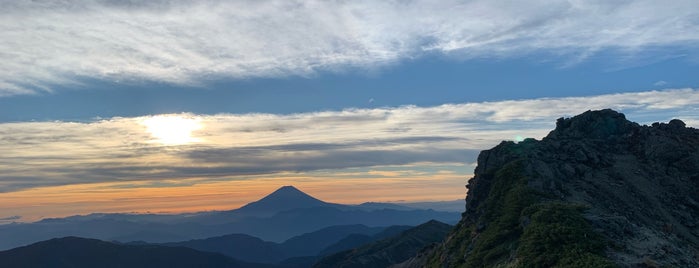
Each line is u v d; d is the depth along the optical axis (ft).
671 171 322.96
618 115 381.40
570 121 385.29
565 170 304.09
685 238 257.75
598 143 352.28
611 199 281.33
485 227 266.16
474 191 315.58
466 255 252.83
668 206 287.89
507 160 316.60
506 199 269.85
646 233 211.41
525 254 199.52
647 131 359.25
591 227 205.67
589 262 173.17
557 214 218.38
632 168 322.55
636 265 175.32
